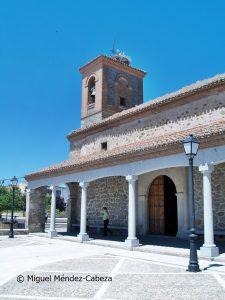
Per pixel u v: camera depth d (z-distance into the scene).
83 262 9.30
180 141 10.55
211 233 9.55
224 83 13.12
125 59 25.31
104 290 6.16
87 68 23.77
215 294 5.81
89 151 20.08
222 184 12.12
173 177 14.09
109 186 17.47
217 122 12.45
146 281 6.87
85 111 23.41
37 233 19.31
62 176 16.78
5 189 38.22
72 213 20.19
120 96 23.23
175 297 5.64
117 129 18.05
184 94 14.44
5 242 14.98
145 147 11.82
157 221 15.07
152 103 15.93
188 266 8.04
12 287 6.46
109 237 15.78
